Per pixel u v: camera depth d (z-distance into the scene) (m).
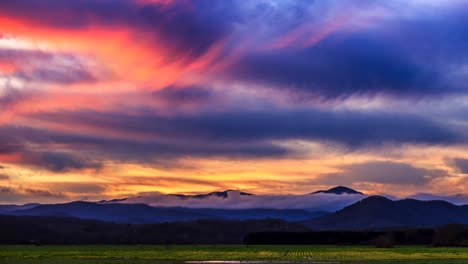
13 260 124.69
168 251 187.38
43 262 116.50
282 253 165.75
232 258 134.50
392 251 181.88
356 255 151.12
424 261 118.44
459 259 127.31
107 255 153.00
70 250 199.38
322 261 120.62
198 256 145.00
